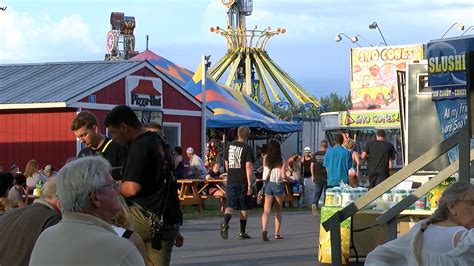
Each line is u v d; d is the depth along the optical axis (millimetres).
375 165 19844
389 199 12656
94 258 4559
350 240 12875
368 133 35750
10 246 6176
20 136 27969
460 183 5801
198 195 24344
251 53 68500
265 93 65125
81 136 8289
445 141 7555
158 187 7535
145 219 7438
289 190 26578
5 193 11695
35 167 21297
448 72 14805
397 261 5855
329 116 37000
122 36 53375
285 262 13680
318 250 14141
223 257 14281
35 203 6352
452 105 14953
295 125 37531
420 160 7684
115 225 5758
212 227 19703
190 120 32000
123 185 7422
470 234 5516
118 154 8094
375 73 37625
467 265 5520
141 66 29562
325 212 13094
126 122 7562
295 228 19500
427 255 5598
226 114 34844
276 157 16844
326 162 20438
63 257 4570
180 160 24781
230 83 67875
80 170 4691
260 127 35094
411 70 16219
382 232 12938
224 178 24250
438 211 5785
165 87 30750
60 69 30500
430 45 15023
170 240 7695
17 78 30219
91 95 27594
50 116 27562
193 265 13352
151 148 7449
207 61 32969
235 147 16906
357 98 37938
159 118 30047
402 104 16594
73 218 4695
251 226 19969
